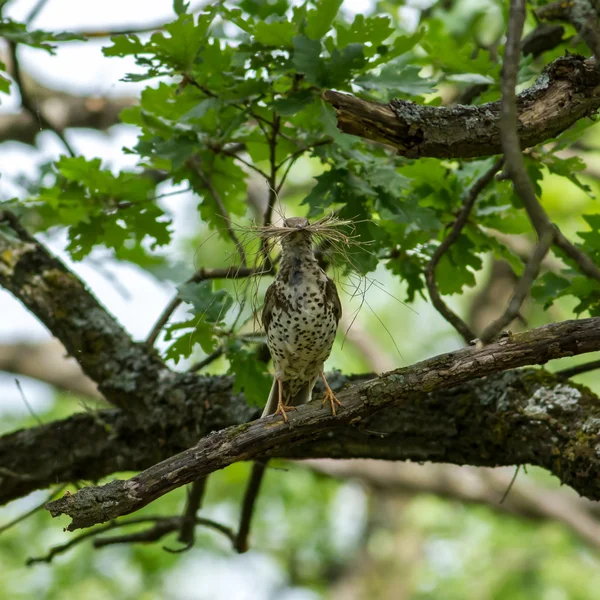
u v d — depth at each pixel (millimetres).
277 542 23875
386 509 25750
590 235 8492
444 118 7164
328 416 7262
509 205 9312
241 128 9234
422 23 12609
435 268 9281
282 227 8188
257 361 9156
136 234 10078
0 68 9359
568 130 8703
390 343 23812
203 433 9555
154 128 9203
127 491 6867
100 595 20203
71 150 11539
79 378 20188
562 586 21047
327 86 7613
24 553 20031
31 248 10758
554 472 8039
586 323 6949
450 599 22438
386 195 8609
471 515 23906
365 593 24203
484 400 8391
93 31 11180
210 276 9930
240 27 7980
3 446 10117
